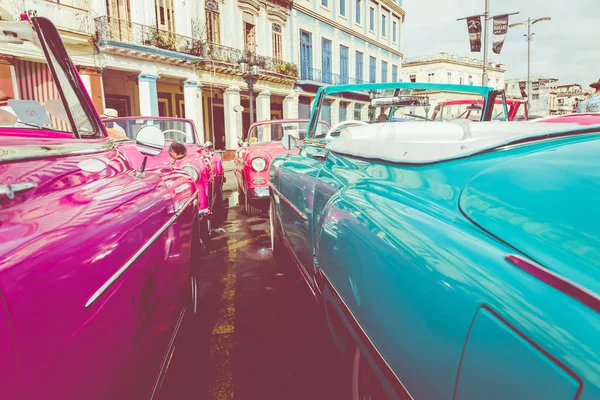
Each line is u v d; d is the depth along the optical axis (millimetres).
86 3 12914
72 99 1719
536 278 636
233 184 10039
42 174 1097
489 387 643
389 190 1225
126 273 1109
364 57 28531
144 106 15352
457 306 734
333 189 1699
